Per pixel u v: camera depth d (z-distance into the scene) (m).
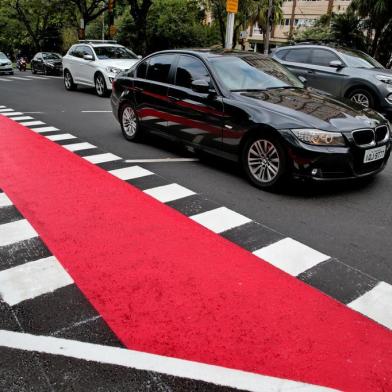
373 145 5.33
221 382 2.47
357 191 5.62
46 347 2.75
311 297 3.30
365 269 3.72
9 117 11.02
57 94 16.31
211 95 6.11
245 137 5.66
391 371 2.56
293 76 6.91
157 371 2.55
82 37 33.03
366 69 10.65
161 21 32.38
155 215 4.82
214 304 3.19
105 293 3.33
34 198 5.30
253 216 4.80
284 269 3.70
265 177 5.56
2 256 3.90
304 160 5.04
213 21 35.34
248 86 6.20
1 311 3.13
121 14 38.19
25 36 49.88
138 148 7.82
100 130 9.45
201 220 4.70
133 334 2.87
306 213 4.90
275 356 2.67
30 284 3.46
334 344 2.78
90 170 6.47
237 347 2.75
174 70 6.93
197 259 3.86
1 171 6.36
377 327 2.96
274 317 3.05
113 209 4.98
